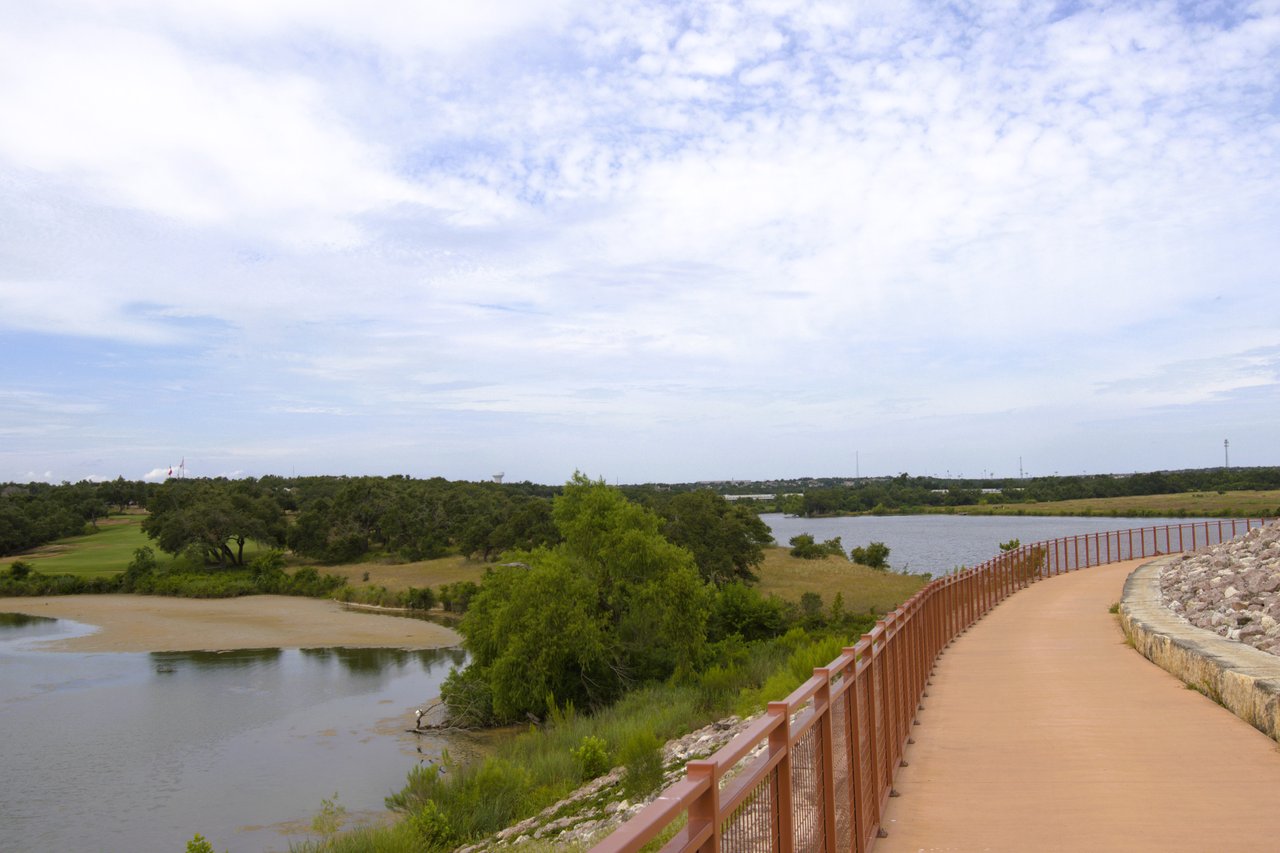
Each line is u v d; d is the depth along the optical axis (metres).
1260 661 11.12
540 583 32.94
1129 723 10.07
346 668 48.00
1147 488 149.25
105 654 54.72
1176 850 6.00
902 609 9.88
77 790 26.50
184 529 114.31
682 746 17.86
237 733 33.38
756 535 73.25
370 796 24.75
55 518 155.88
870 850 6.13
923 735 10.00
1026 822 6.71
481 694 34.34
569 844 11.80
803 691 4.11
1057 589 29.00
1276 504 97.12
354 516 126.94
